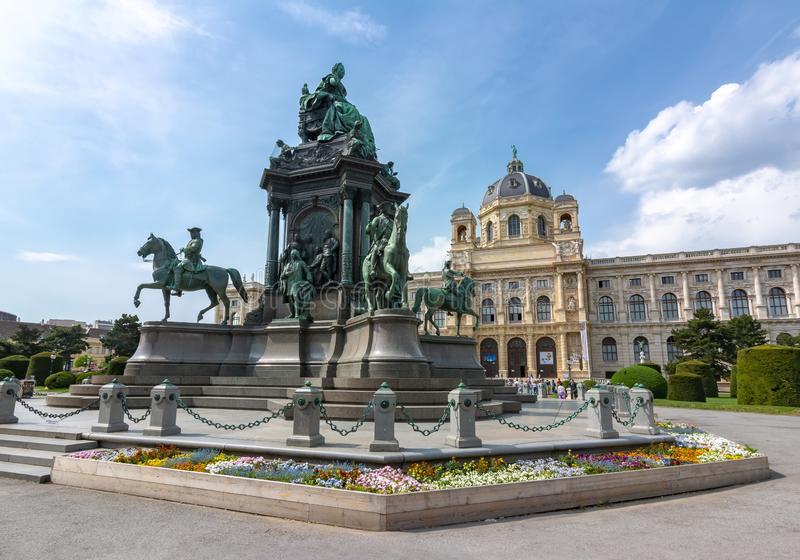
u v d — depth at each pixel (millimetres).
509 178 89312
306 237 17672
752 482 8492
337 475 6309
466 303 19750
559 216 81750
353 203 17047
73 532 5488
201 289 16656
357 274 16672
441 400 11164
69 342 65312
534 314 75438
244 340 16016
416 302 17672
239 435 8695
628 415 12312
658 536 5598
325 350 14805
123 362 29297
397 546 5152
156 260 16188
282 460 7168
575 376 70188
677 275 71750
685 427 12344
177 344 15422
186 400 13438
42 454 8258
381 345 12523
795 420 18812
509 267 77312
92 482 7379
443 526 5871
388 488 5938
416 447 7543
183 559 4766
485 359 76812
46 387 36156
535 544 5297
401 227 13398
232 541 5258
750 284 67812
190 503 6598
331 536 5441
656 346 70500
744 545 5309
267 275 17469
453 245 85812
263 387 13445
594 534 5652
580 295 72625
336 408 10641
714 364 53031
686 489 7711
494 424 10914
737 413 22406
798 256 65625
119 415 9195
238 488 6367
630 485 7215
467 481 6363
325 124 18688
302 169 17797
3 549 4957
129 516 6074
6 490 7215
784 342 55594
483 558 4883
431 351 16234
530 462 7328
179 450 7895
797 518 6336
